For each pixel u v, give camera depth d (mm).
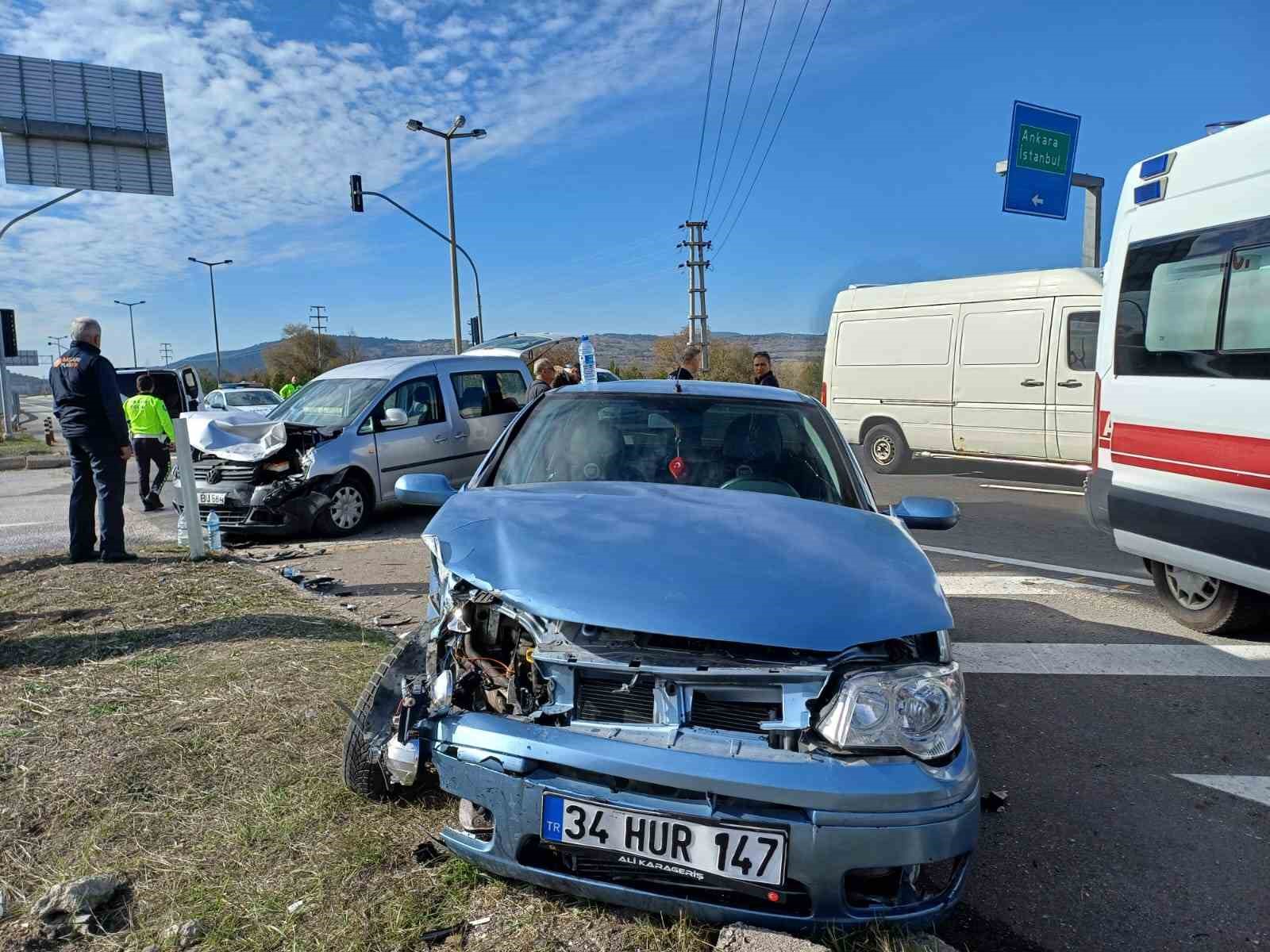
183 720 3557
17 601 5527
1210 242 4883
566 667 2309
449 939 2295
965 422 12312
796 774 2061
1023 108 15258
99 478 6785
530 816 2199
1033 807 3262
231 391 22703
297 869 2561
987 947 2451
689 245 48719
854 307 13883
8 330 25141
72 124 17016
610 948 2234
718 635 2178
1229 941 2502
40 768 3143
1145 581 6820
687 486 3459
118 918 2361
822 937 2125
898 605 2373
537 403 4137
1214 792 3400
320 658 4363
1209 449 4836
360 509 8688
